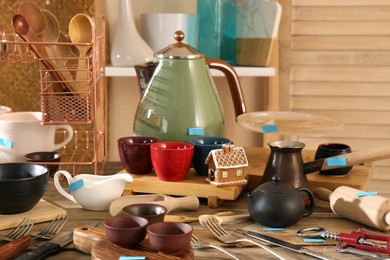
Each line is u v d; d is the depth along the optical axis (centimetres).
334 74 312
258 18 295
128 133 321
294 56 312
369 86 313
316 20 309
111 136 322
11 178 176
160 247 140
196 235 161
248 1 298
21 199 167
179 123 202
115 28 304
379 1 306
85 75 210
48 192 196
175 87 204
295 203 164
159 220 156
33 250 148
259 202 165
